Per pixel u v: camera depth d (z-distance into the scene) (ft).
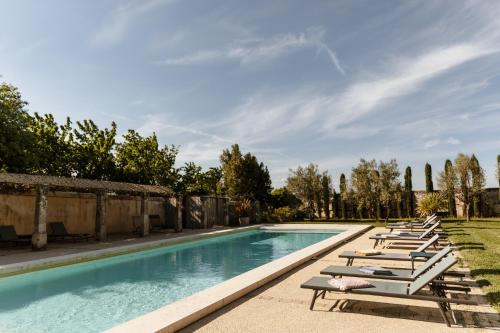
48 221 55.11
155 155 81.56
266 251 50.16
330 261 31.14
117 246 44.11
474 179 93.30
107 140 73.36
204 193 94.58
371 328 14.40
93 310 22.34
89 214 62.49
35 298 25.09
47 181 44.42
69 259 34.63
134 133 81.87
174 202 79.00
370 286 16.58
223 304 17.79
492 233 50.78
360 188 97.40
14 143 56.03
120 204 68.39
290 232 75.36
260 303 18.20
